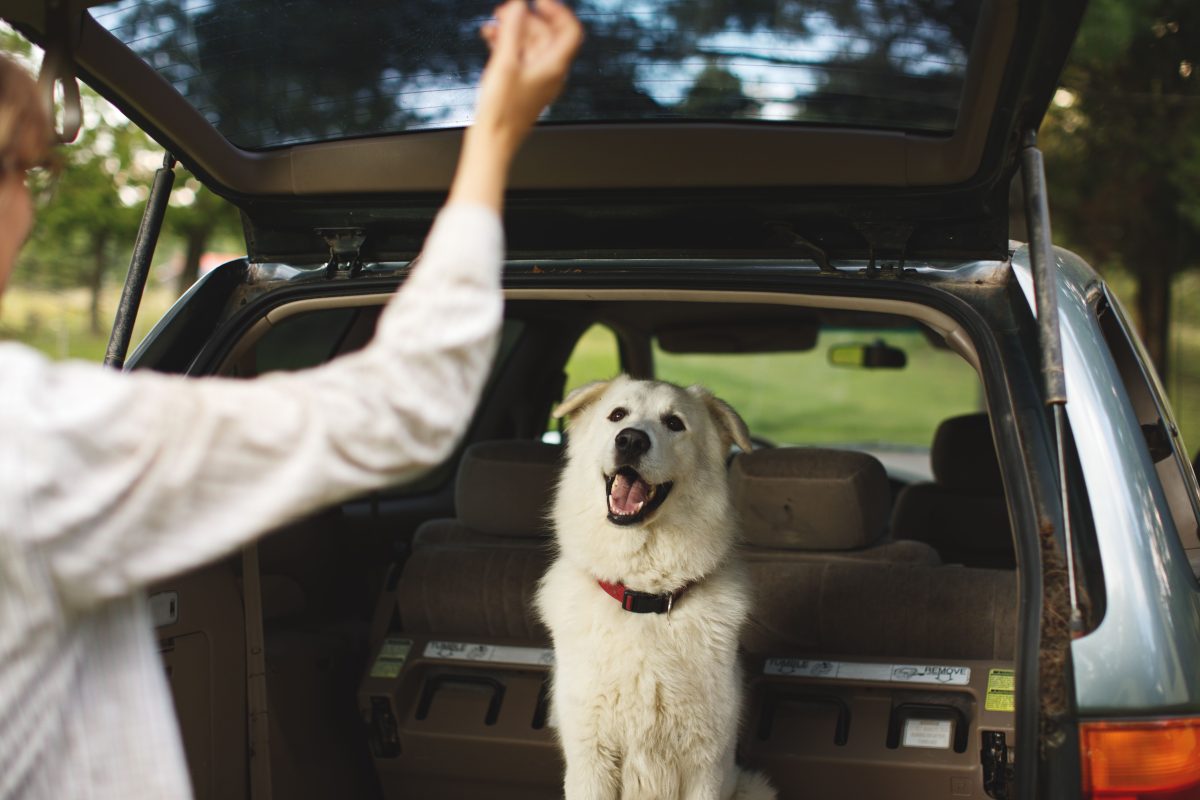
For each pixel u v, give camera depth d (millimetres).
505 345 4531
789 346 4828
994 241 2111
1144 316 10867
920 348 5133
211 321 2510
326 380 957
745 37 2041
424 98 2258
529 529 3199
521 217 2357
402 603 3133
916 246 2182
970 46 1931
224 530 926
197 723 2357
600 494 2650
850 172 2082
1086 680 1604
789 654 2846
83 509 885
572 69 2143
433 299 973
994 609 2703
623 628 2553
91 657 985
